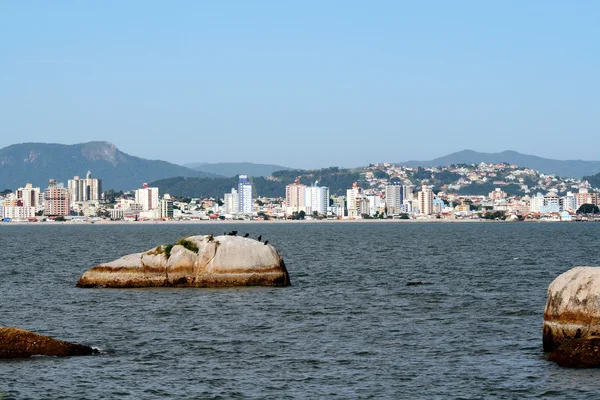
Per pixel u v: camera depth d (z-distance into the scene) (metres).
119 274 72.31
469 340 47.09
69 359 42.44
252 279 72.19
